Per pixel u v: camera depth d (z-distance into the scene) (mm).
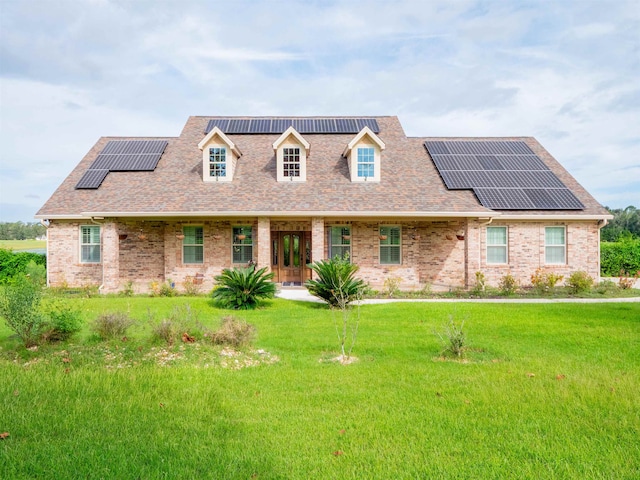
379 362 7539
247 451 4203
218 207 17203
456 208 17484
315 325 10820
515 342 9070
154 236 19656
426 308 13156
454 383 6312
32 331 7891
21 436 4551
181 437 4527
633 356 7945
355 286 13852
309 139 22188
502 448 4305
